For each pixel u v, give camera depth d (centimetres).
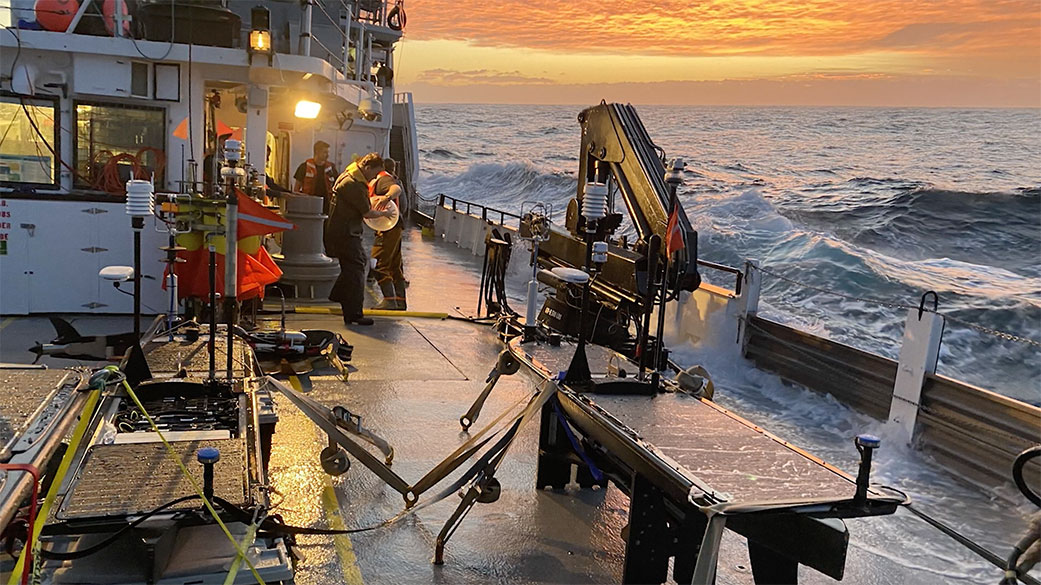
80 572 262
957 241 2277
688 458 327
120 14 846
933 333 588
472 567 396
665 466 317
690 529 351
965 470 552
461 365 779
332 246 902
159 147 875
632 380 433
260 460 320
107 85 838
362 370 738
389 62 1980
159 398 396
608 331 718
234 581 267
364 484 488
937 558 435
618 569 400
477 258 1584
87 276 858
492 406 658
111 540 257
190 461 307
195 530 293
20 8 816
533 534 436
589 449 449
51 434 299
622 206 2441
